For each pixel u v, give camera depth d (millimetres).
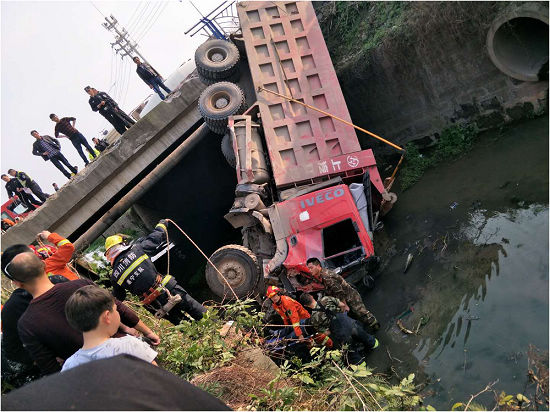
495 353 4277
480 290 5199
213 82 9695
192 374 4074
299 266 6520
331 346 5316
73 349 3170
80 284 3283
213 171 13539
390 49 8969
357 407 3654
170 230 12531
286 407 3611
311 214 6855
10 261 3162
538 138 7254
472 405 3811
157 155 11219
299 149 7918
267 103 8219
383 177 9703
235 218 7578
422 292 5852
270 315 6203
